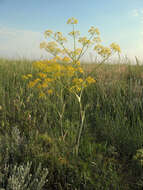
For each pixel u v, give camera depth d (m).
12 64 6.22
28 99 3.12
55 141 2.20
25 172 1.45
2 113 2.91
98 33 2.30
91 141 2.37
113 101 2.98
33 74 4.39
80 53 2.28
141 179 1.69
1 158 1.69
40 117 2.77
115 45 2.23
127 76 4.23
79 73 3.86
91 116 3.03
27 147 1.90
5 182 1.49
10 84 4.02
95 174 1.73
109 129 2.49
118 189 1.58
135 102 2.97
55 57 2.14
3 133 2.41
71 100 3.21
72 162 1.85
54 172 1.73
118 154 2.08
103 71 4.23
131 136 2.28
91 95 3.43
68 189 1.58
